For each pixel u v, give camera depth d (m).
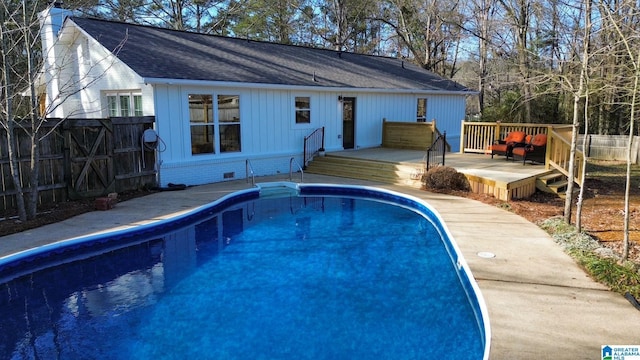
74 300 6.04
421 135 17.23
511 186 10.72
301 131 15.70
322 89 15.52
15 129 9.20
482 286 5.55
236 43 17.39
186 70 12.60
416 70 23.81
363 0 31.47
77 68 14.70
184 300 6.00
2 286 6.55
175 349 4.77
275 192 13.09
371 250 8.09
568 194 8.20
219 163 13.55
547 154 12.41
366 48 35.28
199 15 30.25
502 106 25.73
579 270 6.09
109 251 8.05
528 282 5.67
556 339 4.29
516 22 18.58
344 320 5.40
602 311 4.86
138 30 14.91
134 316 5.54
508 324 4.59
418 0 29.31
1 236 7.76
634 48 7.07
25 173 9.51
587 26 7.41
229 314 5.57
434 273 6.94
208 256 7.78
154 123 12.01
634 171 16.03
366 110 17.88
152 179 12.20
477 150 16.92
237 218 10.34
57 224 8.60
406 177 13.15
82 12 24.19
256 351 4.71
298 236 8.96
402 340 4.89
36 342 4.94
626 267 5.97
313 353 4.65
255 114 14.26
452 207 10.01
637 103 6.77
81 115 14.82
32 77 9.13
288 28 33.50
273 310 5.69
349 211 11.02
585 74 7.40
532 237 7.65
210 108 13.16
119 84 13.20
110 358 4.61
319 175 14.99
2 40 8.59
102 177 11.01
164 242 8.59
